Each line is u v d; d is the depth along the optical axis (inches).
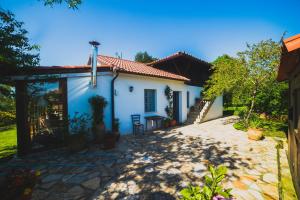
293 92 174.7
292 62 133.2
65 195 143.5
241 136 338.3
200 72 617.3
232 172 178.4
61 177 175.3
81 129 267.7
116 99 333.1
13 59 206.2
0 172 195.0
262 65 368.8
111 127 322.3
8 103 210.1
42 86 278.5
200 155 232.2
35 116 280.5
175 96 506.9
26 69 236.7
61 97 280.5
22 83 261.3
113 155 235.6
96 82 295.7
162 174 176.9
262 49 362.3
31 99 275.1
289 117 203.9
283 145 273.4
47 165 208.4
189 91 555.8
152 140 312.7
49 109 289.7
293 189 145.2
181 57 542.9
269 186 150.3
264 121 474.3
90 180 167.5
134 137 335.3
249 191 142.6
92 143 291.3
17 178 119.3
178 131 388.8
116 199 136.8
